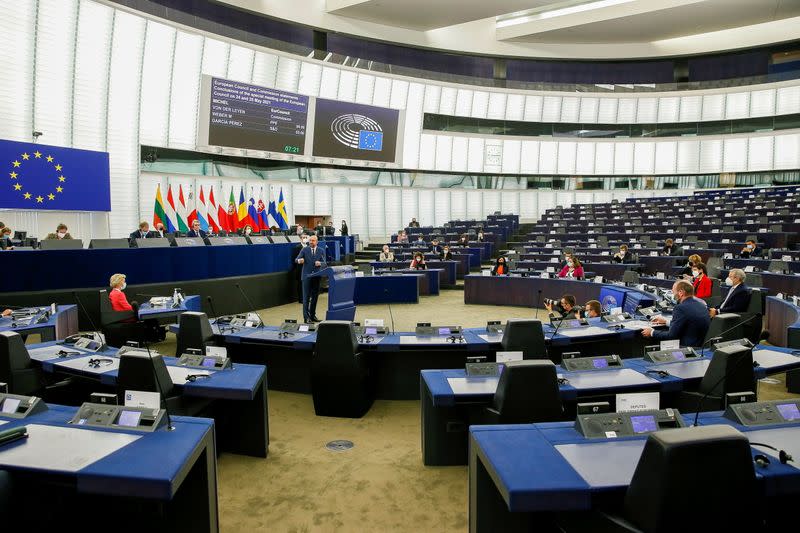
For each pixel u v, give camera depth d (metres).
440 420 3.80
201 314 4.82
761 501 1.85
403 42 20.89
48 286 8.38
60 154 12.92
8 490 2.09
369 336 5.24
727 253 12.03
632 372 3.87
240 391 3.51
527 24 21.91
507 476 2.09
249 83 16.39
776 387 5.53
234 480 3.59
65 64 13.53
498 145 24.06
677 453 1.74
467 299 12.08
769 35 22.75
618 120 24.69
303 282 9.30
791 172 22.84
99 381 4.06
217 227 15.55
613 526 1.93
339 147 18.42
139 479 2.12
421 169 22.48
